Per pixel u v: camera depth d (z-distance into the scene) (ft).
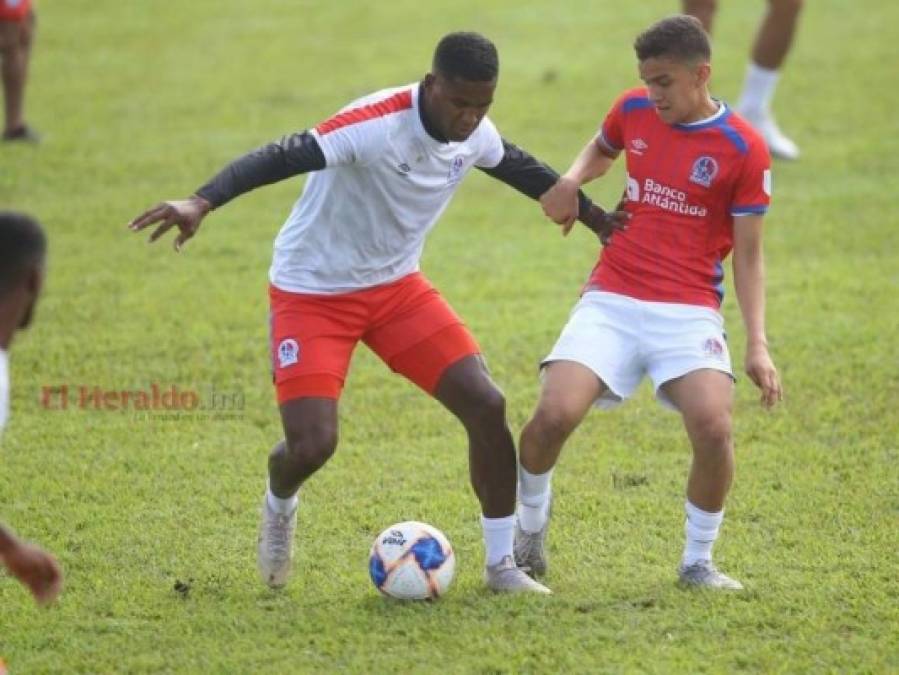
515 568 68.39
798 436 89.66
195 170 153.07
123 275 122.52
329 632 63.77
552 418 65.62
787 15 151.02
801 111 172.86
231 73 196.13
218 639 63.67
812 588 68.13
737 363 102.47
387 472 85.25
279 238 68.54
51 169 154.10
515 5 233.96
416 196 65.41
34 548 50.52
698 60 65.72
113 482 83.71
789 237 130.82
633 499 80.84
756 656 61.00
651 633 63.36
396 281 67.77
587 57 199.52
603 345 67.21
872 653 61.31
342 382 66.74
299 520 78.33
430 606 66.28
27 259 51.11
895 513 77.87
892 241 128.88
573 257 127.65
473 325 110.63
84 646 63.10
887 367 100.48
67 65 202.80
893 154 155.12
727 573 70.64
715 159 66.64
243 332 109.70
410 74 191.31
